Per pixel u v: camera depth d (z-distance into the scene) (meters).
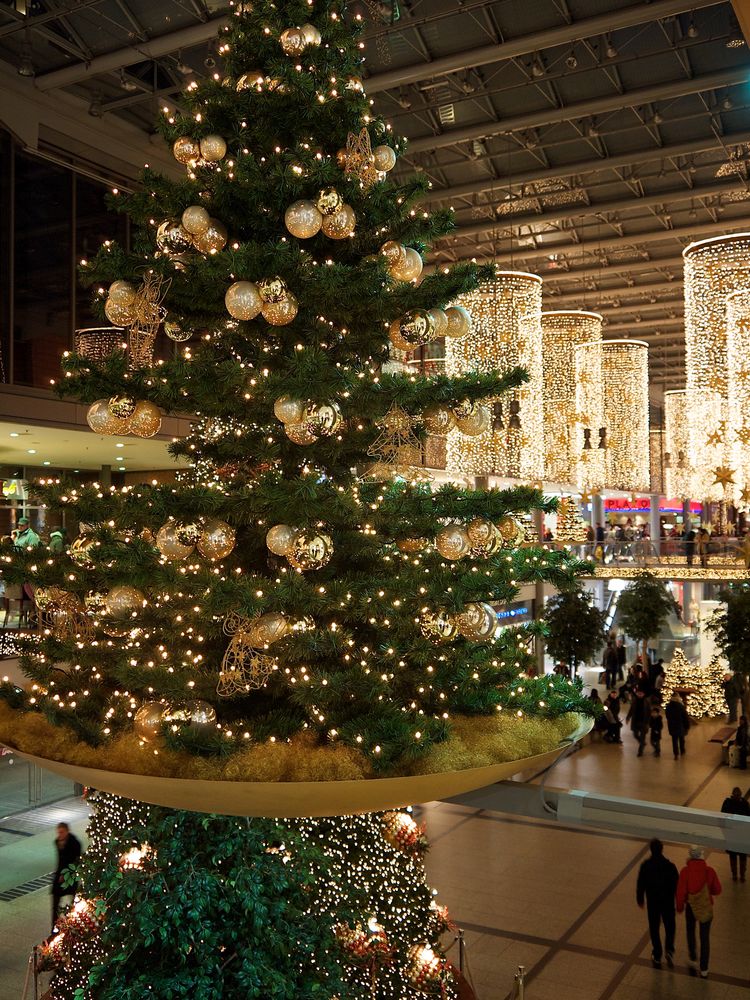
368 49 12.32
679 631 26.52
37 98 12.62
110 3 11.12
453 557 3.91
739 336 15.17
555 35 11.57
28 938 8.29
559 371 20.19
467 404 3.87
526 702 4.29
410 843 5.96
